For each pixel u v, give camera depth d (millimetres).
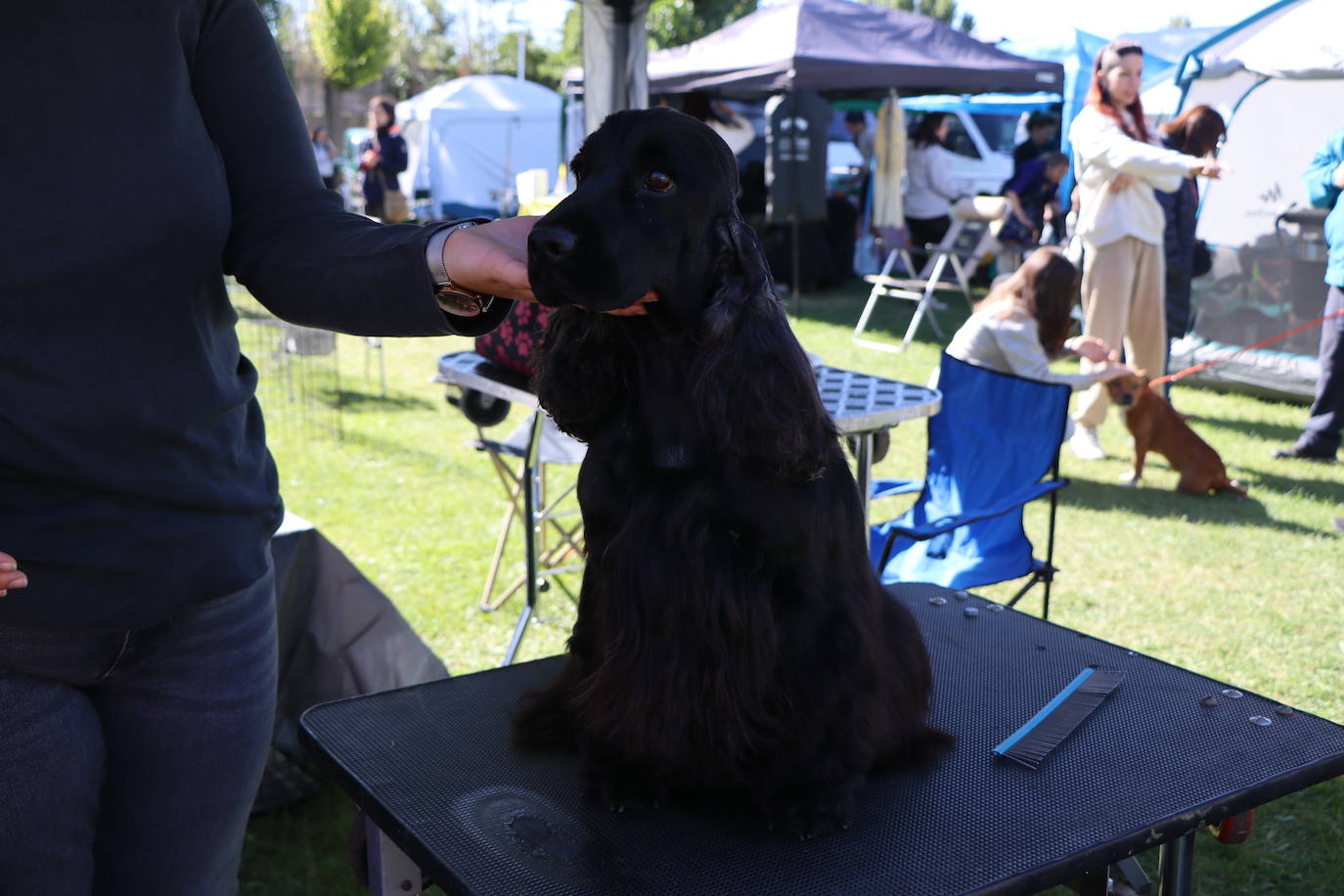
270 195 1459
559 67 34875
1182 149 6738
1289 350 7730
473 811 1663
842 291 12688
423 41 41125
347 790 1782
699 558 1477
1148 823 1645
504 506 5656
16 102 1191
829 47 10188
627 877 1505
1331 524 5242
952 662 2252
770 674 1516
